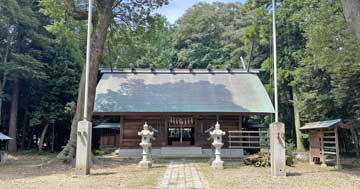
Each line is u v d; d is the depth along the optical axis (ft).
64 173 33.94
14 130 73.00
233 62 100.58
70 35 52.90
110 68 68.69
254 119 80.48
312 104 58.03
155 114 57.57
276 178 29.43
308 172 34.83
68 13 47.03
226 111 56.08
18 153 68.44
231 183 26.40
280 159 31.04
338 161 39.34
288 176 30.91
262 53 79.77
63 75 77.41
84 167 31.96
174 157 54.49
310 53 49.52
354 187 25.08
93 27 48.08
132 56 67.15
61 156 42.80
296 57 65.87
